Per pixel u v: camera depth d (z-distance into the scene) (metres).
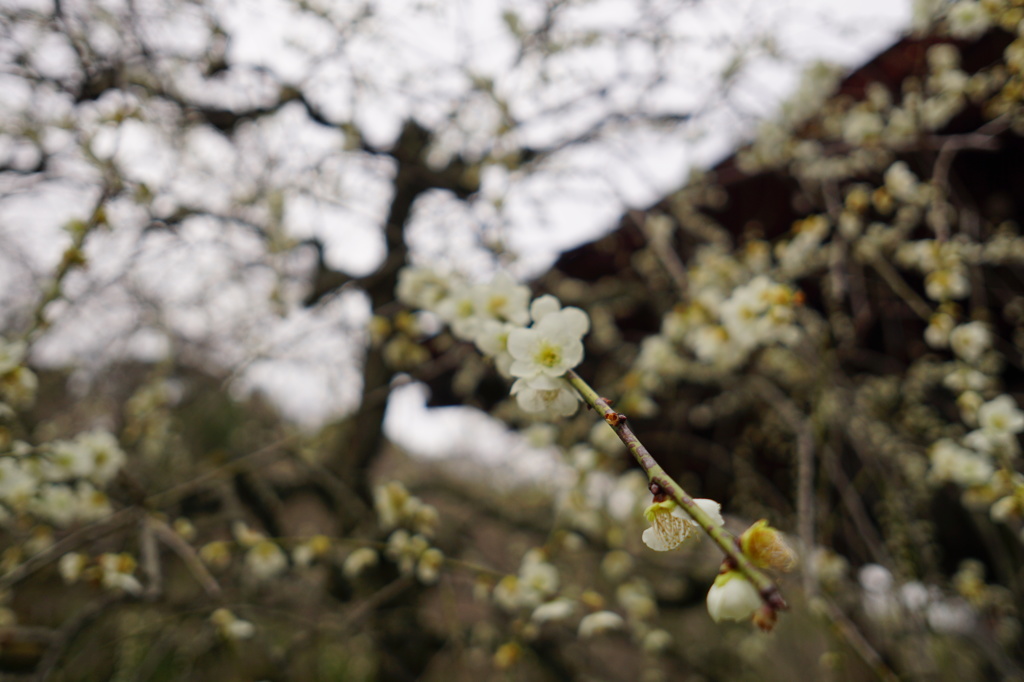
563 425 2.93
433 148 3.25
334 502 3.69
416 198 3.50
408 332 2.55
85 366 3.55
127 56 2.34
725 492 3.55
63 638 1.88
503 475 4.33
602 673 3.79
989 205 2.40
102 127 1.75
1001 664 2.26
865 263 2.46
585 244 3.10
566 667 3.75
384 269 3.07
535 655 3.57
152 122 2.38
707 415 3.14
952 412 2.61
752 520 3.01
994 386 2.28
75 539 1.89
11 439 1.76
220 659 3.22
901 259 2.17
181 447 3.96
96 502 1.90
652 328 3.44
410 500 2.03
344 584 3.45
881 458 2.44
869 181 2.63
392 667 3.28
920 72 2.21
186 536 2.09
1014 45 1.63
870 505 3.00
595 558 3.49
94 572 1.81
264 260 3.10
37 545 2.23
